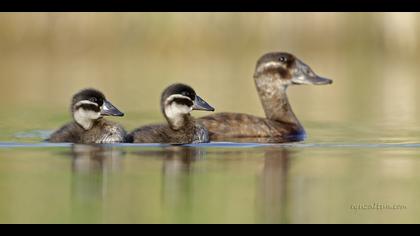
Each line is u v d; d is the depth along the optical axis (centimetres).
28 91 3028
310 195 1288
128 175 1413
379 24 3909
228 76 3566
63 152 1648
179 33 3922
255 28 3884
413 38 3872
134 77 3469
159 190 1304
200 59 3912
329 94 3131
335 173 1448
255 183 1360
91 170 1455
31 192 1284
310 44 3897
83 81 3309
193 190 1308
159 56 3919
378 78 3566
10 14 3875
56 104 2662
